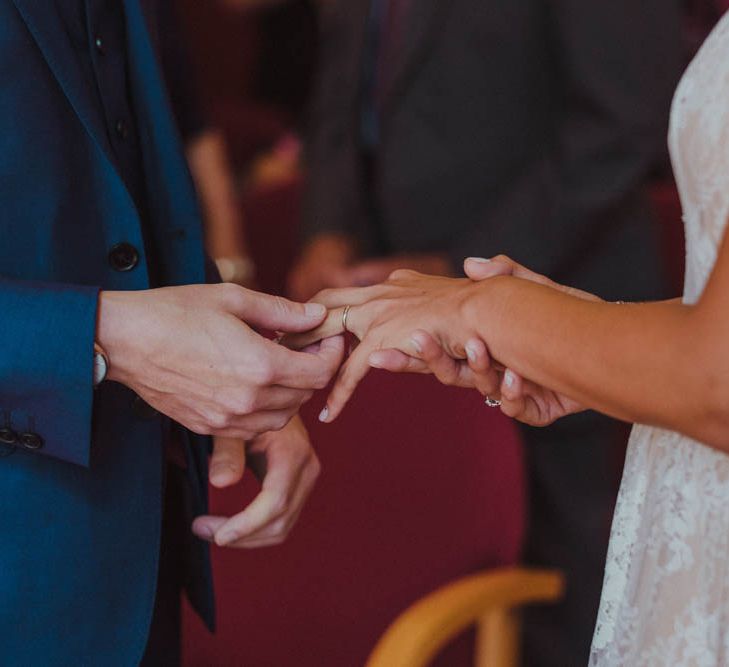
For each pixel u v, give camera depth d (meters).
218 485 1.74
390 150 2.86
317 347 1.71
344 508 2.15
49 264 1.46
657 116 2.60
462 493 2.12
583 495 2.95
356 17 3.01
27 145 1.43
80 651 1.52
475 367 1.50
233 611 2.17
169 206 1.64
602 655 1.59
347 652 2.14
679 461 1.47
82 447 1.44
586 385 1.33
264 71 6.36
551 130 2.72
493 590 1.96
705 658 1.44
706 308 1.20
